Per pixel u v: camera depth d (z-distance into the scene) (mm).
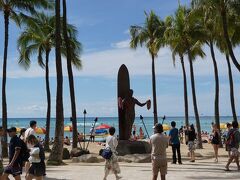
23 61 34312
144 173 16000
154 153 10453
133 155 21500
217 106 36438
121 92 24469
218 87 36812
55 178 14680
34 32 31734
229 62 37688
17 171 10914
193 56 40969
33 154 10391
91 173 16250
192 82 37812
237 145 16531
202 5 28766
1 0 27453
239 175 15156
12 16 28328
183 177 14609
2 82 27641
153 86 41906
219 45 35312
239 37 32219
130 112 24359
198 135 36094
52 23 34375
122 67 24688
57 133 20609
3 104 27438
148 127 133750
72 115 28250
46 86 34688
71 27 32156
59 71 21094
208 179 14047
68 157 24312
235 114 37375
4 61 27766
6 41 27812
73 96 28031
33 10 28578
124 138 24172
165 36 38562
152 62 42250
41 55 35000
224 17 26062
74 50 32469
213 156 24906
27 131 13062
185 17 37781
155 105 41656
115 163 13500
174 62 39250
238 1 26125
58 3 21609
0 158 11070
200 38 37656
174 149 19672
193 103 37406
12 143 10930
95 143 45250
